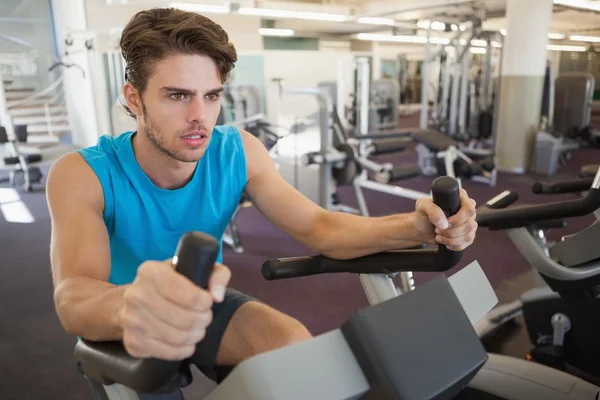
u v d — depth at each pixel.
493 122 5.84
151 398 0.60
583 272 1.41
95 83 5.89
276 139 4.48
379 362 0.50
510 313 2.12
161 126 0.72
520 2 5.14
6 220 4.12
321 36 11.52
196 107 0.71
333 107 3.61
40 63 7.92
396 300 0.54
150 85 0.71
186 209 0.90
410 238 0.79
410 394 0.50
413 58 13.64
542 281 1.85
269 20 8.95
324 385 0.47
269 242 3.42
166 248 0.91
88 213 0.78
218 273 0.40
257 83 8.71
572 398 1.21
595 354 1.66
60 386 1.83
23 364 1.97
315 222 0.96
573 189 1.56
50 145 7.48
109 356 0.52
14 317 2.38
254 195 1.04
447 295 0.59
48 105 7.79
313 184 5.16
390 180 3.31
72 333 0.59
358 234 0.85
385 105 8.22
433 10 6.18
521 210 1.31
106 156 0.84
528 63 5.25
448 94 6.08
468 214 0.69
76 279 0.66
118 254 0.90
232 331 0.80
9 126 5.49
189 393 1.72
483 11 5.43
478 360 0.57
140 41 0.69
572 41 11.88
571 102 6.40
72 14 6.60
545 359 1.76
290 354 0.47
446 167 3.82
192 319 0.39
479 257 3.03
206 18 0.72
